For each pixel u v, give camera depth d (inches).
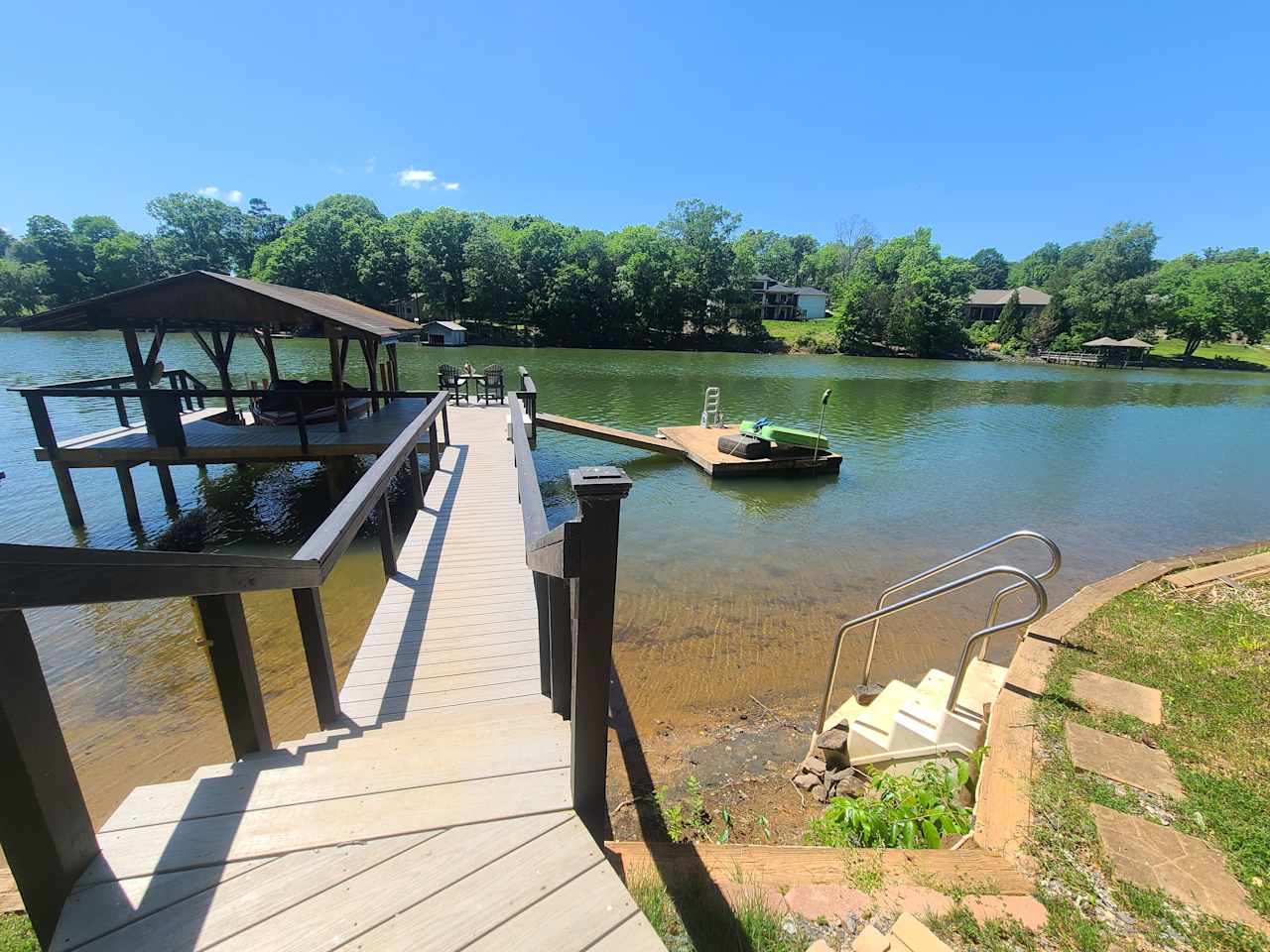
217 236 2758.4
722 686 185.2
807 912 72.2
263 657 188.2
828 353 2069.4
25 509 335.9
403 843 56.5
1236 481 494.0
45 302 2308.1
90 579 41.3
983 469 509.4
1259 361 2062.0
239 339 1612.9
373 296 2144.4
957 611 242.4
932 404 935.7
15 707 40.3
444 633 135.9
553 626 86.6
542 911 50.4
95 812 133.0
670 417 728.3
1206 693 127.3
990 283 3767.2
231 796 61.7
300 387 406.6
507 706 103.3
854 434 661.9
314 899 49.5
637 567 283.7
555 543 63.9
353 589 238.1
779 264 3447.3
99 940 44.4
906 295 2036.2
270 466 438.9
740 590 259.4
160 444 303.6
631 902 51.9
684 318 2106.3
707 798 134.9
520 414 290.4
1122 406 986.7
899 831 96.7
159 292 289.9
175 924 46.1
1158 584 201.5
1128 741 110.2
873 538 333.1
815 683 187.8
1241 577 203.9
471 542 195.5
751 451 458.0
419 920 48.6
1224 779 99.2
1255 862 81.7
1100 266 2484.0
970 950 67.4
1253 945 69.0
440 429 406.3
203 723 161.8
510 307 2042.3
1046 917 72.3
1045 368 1806.1
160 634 202.8
